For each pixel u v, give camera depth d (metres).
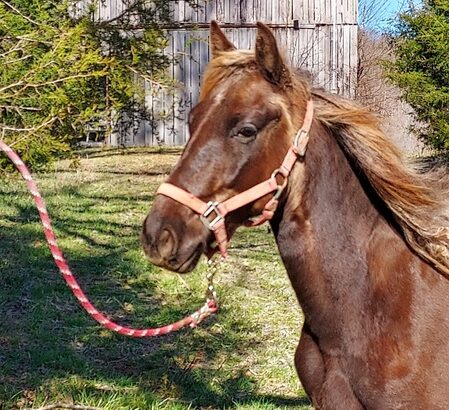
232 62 2.63
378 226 2.77
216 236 2.55
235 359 5.61
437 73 13.93
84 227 9.37
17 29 6.18
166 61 10.58
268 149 2.57
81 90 6.56
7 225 9.17
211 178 2.52
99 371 5.20
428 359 2.64
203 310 2.85
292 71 2.66
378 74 18.81
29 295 6.66
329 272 2.69
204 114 2.56
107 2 18.77
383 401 2.65
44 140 6.16
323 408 2.73
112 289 7.04
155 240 2.51
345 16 18.66
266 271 7.93
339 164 2.73
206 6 19.06
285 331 6.21
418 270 2.76
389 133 2.87
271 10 19.03
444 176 2.92
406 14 14.22
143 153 17.89
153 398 4.70
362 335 2.68
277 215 2.69
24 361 5.31
